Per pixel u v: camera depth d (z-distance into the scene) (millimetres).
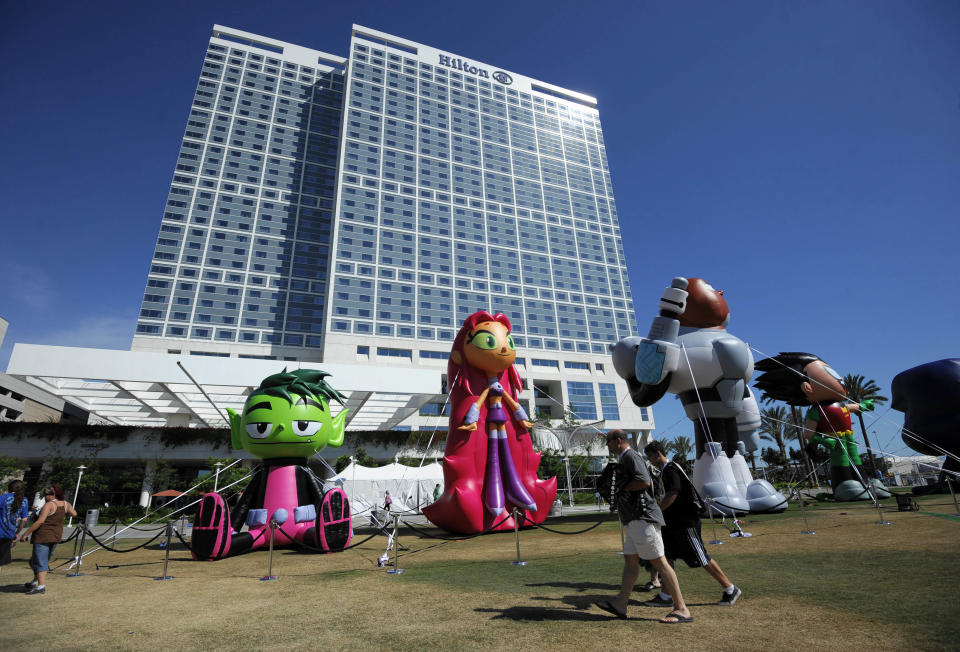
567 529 14820
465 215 98375
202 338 75500
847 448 21641
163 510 32812
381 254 86875
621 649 4027
